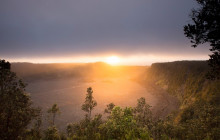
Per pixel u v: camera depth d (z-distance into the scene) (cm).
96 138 1075
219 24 880
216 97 9200
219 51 945
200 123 5531
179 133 5134
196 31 945
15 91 2066
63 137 5094
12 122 1830
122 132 973
